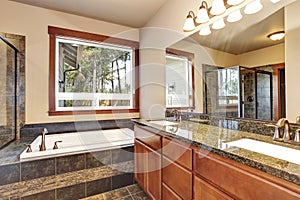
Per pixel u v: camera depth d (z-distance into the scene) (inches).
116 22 123.5
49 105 104.6
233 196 36.3
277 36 52.7
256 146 47.2
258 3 57.3
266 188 30.2
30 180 66.8
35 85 100.9
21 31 97.6
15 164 64.7
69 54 116.0
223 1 64.5
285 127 46.1
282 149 42.4
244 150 38.8
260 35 57.3
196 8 79.4
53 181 70.4
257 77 58.2
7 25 94.4
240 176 34.8
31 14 100.2
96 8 105.3
